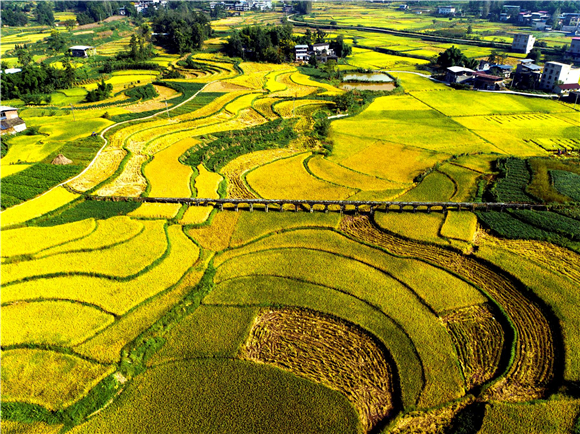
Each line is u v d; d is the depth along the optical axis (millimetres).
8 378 42219
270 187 84188
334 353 47969
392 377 45094
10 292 53062
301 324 51688
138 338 47219
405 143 110750
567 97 149250
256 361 46719
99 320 49500
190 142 101312
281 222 72062
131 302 52406
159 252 61594
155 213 71250
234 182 87000
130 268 58031
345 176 90062
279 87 157375
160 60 197250
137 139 101062
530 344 48625
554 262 62156
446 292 56094
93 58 197375
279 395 42438
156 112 121125
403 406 41469
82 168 83562
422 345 48062
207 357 46406
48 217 68250
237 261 62156
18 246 60750
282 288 56812
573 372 44188
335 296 55438
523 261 61438
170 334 49281
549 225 69875
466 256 63781
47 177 79312
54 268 57281
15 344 45875
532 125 124312
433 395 42531
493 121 128000
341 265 61562
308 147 106875
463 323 51750
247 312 52844
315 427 39656
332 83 172375
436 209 76188
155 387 42781
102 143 96062
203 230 69375
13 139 97438
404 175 91562
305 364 46594
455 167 94250
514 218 72750
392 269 60500
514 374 45094
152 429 38906
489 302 54844
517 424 39188
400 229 69812
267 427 39469
